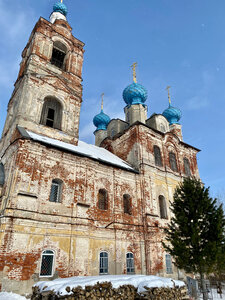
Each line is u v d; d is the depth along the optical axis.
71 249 15.10
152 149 26.02
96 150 24.61
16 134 17.39
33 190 14.97
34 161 15.76
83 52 26.94
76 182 17.44
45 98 21.47
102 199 19.44
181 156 30.23
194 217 13.67
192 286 15.33
